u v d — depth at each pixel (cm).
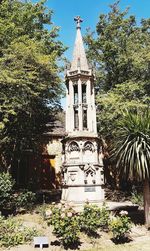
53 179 2477
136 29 2509
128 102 2044
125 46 2406
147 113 1354
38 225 1184
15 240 1020
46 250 977
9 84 1523
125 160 1245
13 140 1891
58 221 1044
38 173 2445
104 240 1084
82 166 1477
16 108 1653
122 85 2194
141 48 2298
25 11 1891
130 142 1248
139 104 2000
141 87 2191
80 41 1748
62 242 1024
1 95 1549
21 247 992
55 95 1959
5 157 2003
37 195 1802
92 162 1508
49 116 2091
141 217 1368
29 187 2205
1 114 1650
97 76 2462
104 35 2473
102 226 1159
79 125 1563
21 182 2369
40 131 2080
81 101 1602
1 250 959
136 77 2303
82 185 1448
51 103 2036
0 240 1016
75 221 1047
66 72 1664
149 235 1184
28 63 1625
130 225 1191
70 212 1074
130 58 2273
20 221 1212
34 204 1556
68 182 1474
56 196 1873
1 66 1527
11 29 1692
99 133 2241
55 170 2489
